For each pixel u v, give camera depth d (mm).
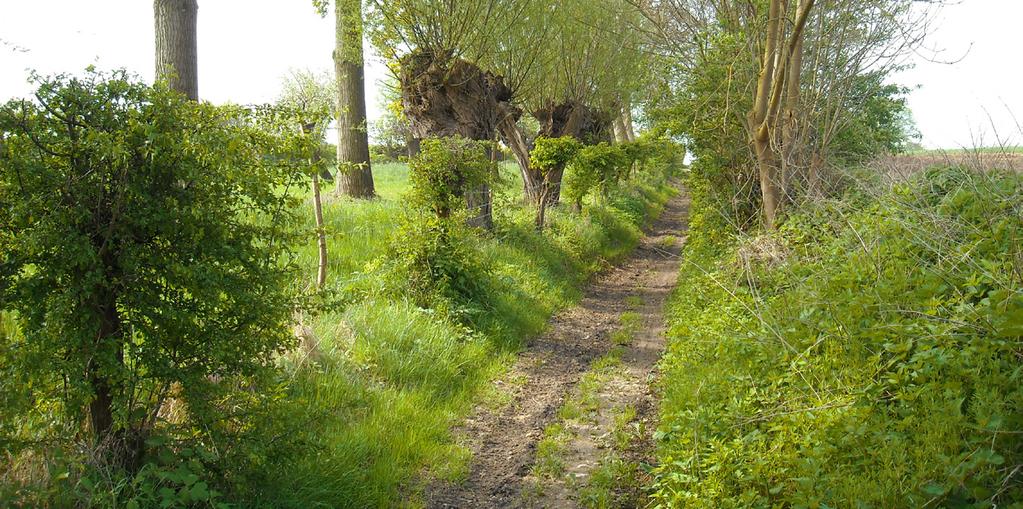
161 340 4188
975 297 5301
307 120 4633
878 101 15820
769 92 10961
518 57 18719
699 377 6445
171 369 4074
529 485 5582
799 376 5477
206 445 4293
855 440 4262
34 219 3783
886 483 3756
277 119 4547
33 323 3805
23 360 3617
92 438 4082
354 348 7492
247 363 4336
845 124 13383
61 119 3826
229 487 4336
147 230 4066
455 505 5281
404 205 10984
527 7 17094
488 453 6242
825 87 13273
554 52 20641
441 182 10641
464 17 14430
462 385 7766
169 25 10727
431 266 10039
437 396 7355
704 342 7312
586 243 17281
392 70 15281
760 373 5945
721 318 7754
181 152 3957
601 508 5031
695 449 4844
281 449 4461
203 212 4039
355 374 6996
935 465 3758
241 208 4461
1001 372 4352
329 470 5141
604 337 10453
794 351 5711
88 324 3881
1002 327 4254
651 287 14742
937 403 4254
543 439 6535
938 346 4824
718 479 4438
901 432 4207
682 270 13969
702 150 14758
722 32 13844
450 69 14070
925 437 3986
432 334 8484
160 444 4109
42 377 3754
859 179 9945
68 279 3900
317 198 8719
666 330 10164
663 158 21672
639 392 7672
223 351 4137
